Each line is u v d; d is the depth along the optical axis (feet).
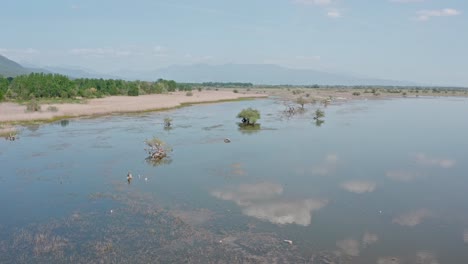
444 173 126.00
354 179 118.32
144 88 534.78
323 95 586.04
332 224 83.41
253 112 232.94
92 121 242.99
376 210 92.17
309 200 98.73
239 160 141.49
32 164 132.77
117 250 71.00
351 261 67.36
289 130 216.95
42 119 238.48
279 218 86.63
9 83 428.15
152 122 241.35
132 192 104.17
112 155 147.64
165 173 123.44
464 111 349.00
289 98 504.02
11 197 99.40
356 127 232.12
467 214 90.07
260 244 73.56
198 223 83.46
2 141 173.88
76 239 75.56
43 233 78.07
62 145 165.48
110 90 473.26
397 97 572.92
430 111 345.31
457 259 68.59
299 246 72.79
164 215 87.92
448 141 186.29
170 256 68.85
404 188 109.81
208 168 130.00
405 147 169.89
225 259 67.82
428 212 91.25
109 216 87.15
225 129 216.95
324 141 182.70
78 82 483.10
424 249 72.28
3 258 67.92
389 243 74.59
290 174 123.13
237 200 98.37
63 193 102.89
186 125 230.48
